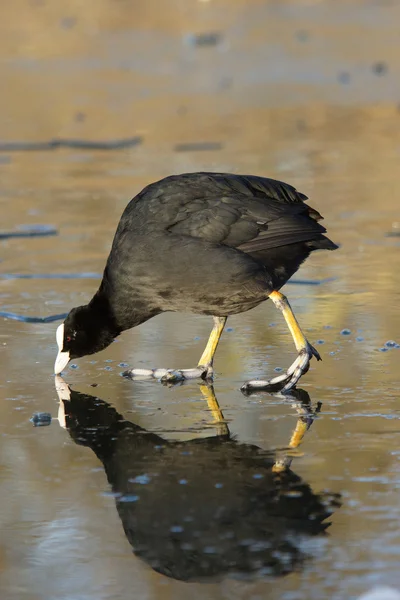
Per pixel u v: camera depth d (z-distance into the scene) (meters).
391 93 28.89
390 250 16.25
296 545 6.68
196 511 7.24
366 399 9.55
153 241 9.92
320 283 14.40
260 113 27.58
